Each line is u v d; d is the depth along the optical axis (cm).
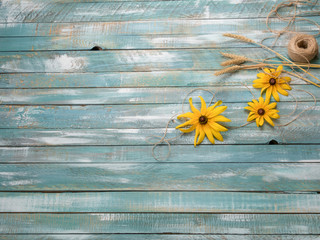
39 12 77
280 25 74
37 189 68
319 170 67
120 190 68
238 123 70
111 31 76
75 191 68
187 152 69
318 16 74
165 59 74
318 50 72
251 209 66
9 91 73
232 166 68
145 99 72
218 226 66
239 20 75
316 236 65
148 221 67
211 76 72
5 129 71
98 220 67
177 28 75
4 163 70
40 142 70
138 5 76
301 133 69
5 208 68
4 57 75
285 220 65
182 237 66
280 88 70
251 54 73
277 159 68
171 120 70
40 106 72
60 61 75
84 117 71
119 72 73
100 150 70
